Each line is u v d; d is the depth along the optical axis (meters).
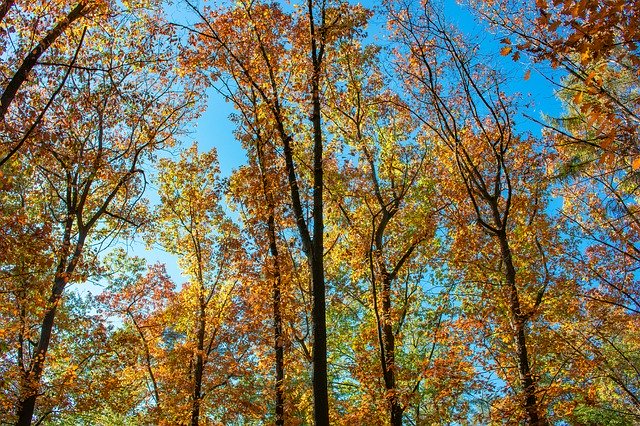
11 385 12.59
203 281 19.06
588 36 5.32
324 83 13.38
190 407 17.17
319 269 9.74
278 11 12.76
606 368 13.59
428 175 16.06
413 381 13.52
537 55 6.17
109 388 14.91
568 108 11.01
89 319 15.28
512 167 15.00
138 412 18.14
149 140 14.99
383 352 12.27
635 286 12.46
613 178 10.77
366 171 15.79
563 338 12.70
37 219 13.73
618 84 8.77
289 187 12.47
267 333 15.38
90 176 13.84
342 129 15.27
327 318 19.12
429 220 14.90
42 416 14.77
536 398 12.01
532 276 13.77
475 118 12.78
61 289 13.41
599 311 12.97
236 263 15.38
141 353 18.17
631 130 5.62
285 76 13.55
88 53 13.52
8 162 11.05
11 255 10.88
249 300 15.60
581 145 10.32
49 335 13.73
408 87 14.12
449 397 13.47
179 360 18.42
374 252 13.85
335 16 12.30
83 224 15.27
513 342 13.58
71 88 11.87
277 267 13.79
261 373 17.80
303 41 12.78
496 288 13.59
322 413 8.53
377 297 13.84
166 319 19.30
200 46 12.61
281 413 13.67
